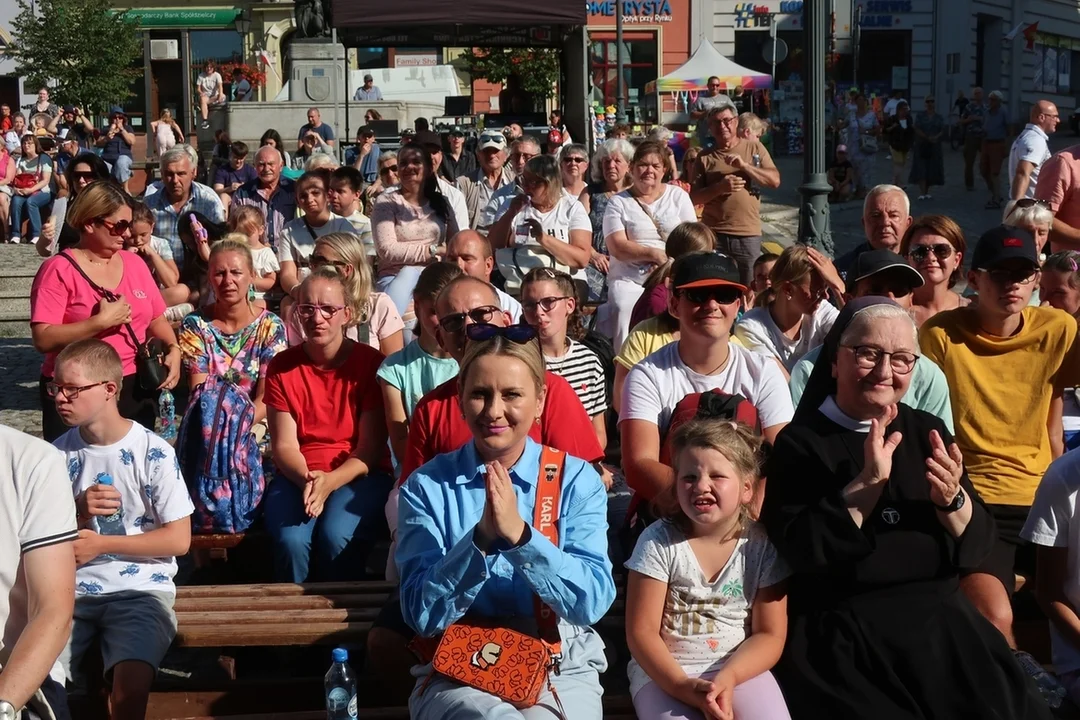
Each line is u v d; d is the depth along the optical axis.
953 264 5.93
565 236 8.79
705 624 3.96
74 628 4.43
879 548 4.01
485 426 3.76
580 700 3.75
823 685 3.86
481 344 3.79
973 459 5.17
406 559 3.84
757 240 10.32
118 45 29.34
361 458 5.46
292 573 5.25
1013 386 5.16
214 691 4.52
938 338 5.25
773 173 10.26
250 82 28.81
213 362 6.57
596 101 24.64
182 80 36.59
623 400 4.95
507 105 22.38
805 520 3.94
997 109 19.31
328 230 9.30
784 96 28.05
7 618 3.34
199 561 5.61
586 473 3.89
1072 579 4.36
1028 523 4.40
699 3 33.88
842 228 17.45
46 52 28.81
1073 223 8.05
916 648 3.89
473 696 3.60
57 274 6.39
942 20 36.00
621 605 4.91
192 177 9.79
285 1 35.81
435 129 20.27
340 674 4.04
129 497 4.54
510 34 18.06
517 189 9.95
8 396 9.73
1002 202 19.28
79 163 8.95
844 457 4.10
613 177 9.80
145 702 4.29
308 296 5.43
